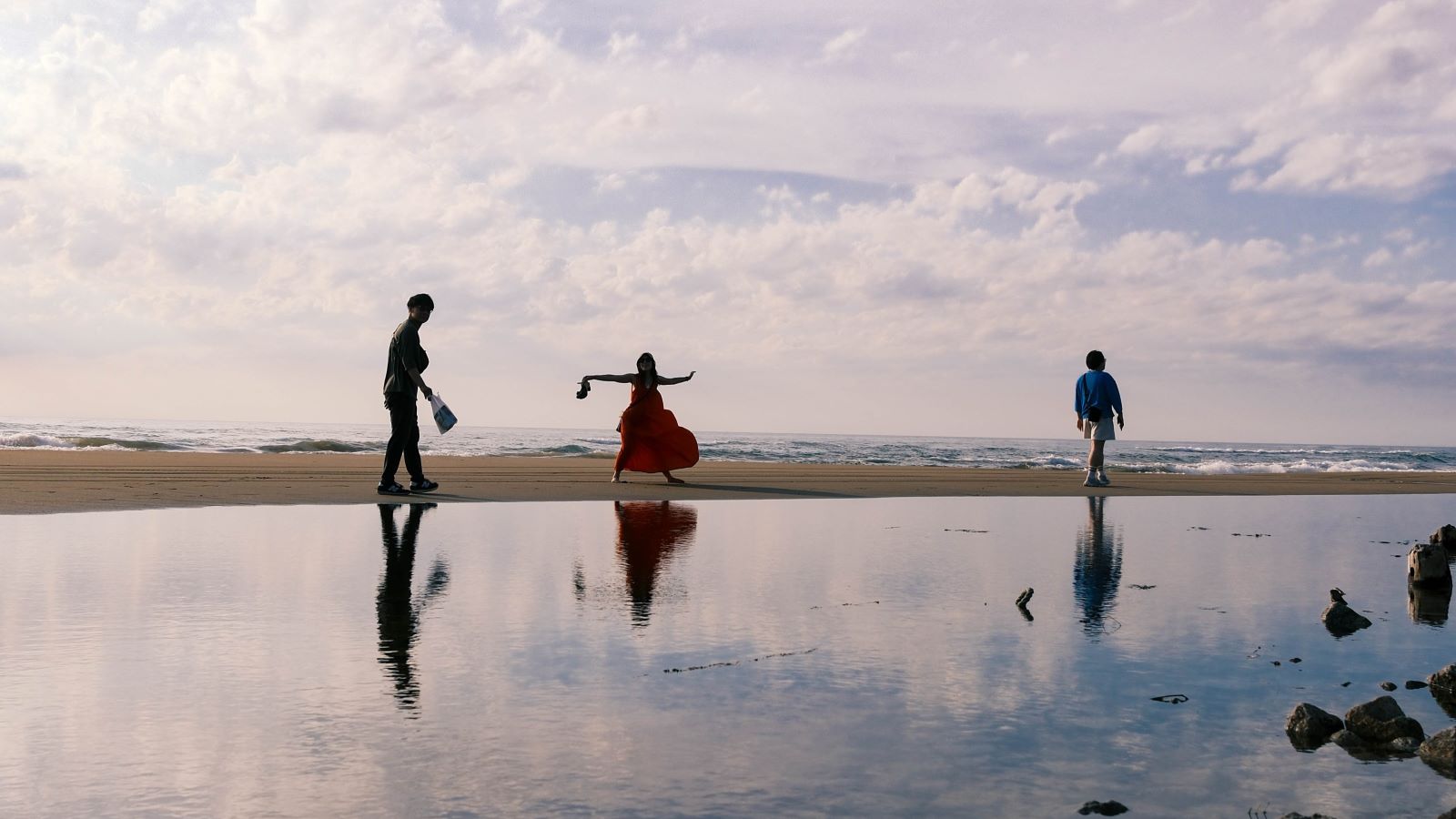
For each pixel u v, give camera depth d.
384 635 3.23
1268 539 6.84
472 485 11.00
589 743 2.17
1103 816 1.80
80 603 3.71
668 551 5.57
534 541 5.89
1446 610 4.09
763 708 2.46
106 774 1.96
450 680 2.69
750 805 1.83
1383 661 3.09
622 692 2.59
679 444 11.92
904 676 2.78
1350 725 2.29
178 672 2.74
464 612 3.65
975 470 18.42
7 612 3.53
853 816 1.78
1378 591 4.57
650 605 3.85
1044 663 2.96
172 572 4.47
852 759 2.08
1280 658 3.09
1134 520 8.25
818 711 2.43
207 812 1.78
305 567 4.69
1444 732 2.16
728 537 6.37
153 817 1.75
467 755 2.08
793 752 2.13
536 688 2.62
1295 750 2.18
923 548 5.93
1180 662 3.01
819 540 6.30
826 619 3.63
